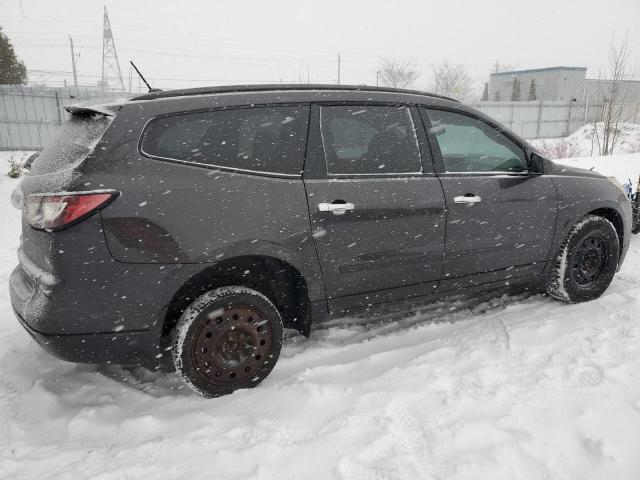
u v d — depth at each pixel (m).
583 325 3.44
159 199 2.50
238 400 2.73
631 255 5.11
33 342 3.52
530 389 2.68
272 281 3.01
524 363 2.96
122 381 3.04
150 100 2.64
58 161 2.56
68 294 2.41
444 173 3.31
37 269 2.54
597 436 2.31
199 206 2.58
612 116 16.95
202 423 2.54
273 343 2.89
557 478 2.07
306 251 2.85
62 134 2.80
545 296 4.12
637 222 5.75
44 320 2.42
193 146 2.66
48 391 2.86
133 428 2.52
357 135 3.07
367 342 3.42
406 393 2.70
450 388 2.73
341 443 2.32
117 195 2.41
